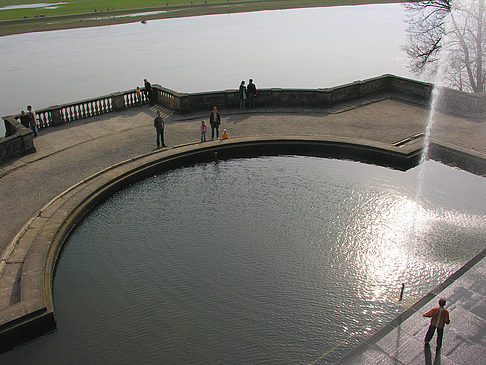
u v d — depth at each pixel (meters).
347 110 29.72
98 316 13.28
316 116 28.70
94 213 18.91
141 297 14.04
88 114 29.28
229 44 97.00
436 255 15.71
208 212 18.91
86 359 11.82
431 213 18.45
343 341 12.36
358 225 17.69
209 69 75.12
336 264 15.46
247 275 14.98
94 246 16.64
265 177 22.09
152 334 12.62
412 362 10.65
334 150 24.27
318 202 19.53
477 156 21.97
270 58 82.94
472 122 27.20
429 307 12.55
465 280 13.67
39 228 16.66
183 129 26.97
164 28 118.50
